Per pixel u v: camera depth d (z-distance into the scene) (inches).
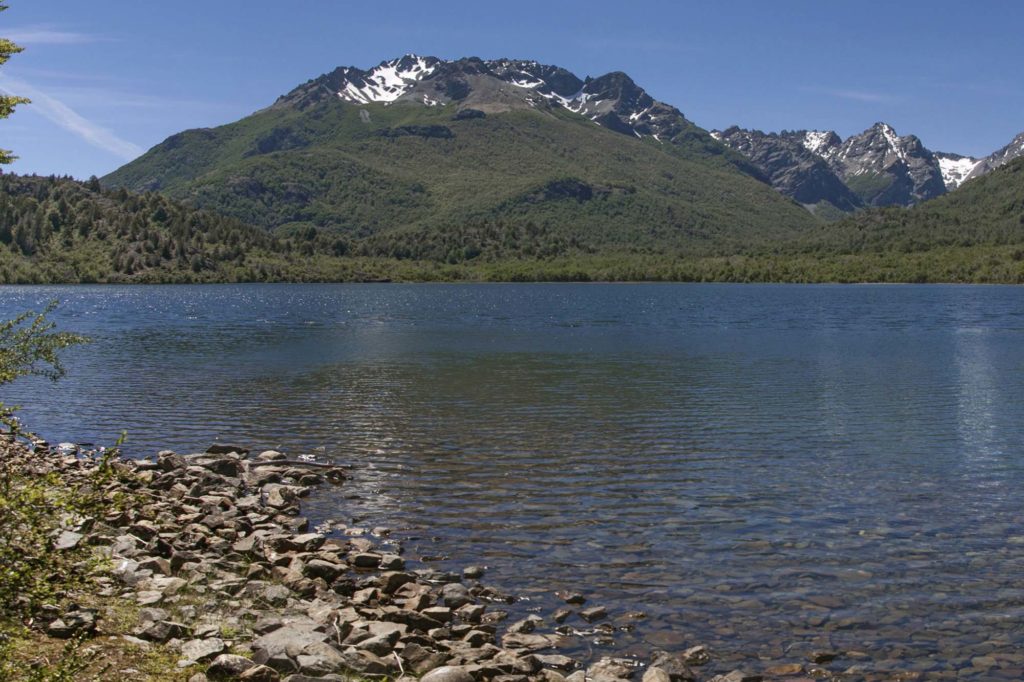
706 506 914.1
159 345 2812.5
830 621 621.6
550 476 1048.2
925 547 779.4
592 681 515.2
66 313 4675.2
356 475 1052.5
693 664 555.8
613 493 967.6
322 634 540.1
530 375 2027.6
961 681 537.6
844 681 535.8
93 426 1369.3
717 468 1091.3
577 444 1236.5
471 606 629.3
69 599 521.3
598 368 2174.0
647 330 3535.9
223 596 600.7
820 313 4766.2
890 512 892.6
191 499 890.1
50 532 464.4
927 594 670.5
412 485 1004.6
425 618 601.6
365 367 2193.7
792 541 796.6
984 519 866.8
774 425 1382.9
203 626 528.7
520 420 1429.6
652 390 1774.1
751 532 824.3
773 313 4788.4
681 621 621.3
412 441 1257.4
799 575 709.9
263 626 547.8
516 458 1146.7
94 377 1959.9
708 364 2267.5
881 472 1069.8
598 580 699.4
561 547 781.3
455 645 567.8
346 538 809.5
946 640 592.4
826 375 2022.6
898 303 5905.5
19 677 401.4
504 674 517.0
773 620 623.2
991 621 621.9
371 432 1326.3
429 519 869.2
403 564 726.5
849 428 1359.5
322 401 1625.2
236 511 866.1
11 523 414.9
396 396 1690.5
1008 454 1173.7
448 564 738.8
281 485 975.0
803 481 1023.6
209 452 1146.0
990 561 741.9
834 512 892.0
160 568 642.2
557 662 548.1
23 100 803.4
